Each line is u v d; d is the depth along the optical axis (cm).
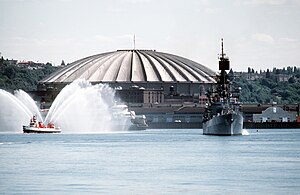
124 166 19250
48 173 17488
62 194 14075
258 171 17925
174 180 16162
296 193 14175
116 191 14450
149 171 17962
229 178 16488
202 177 16688
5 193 14212
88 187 15025
